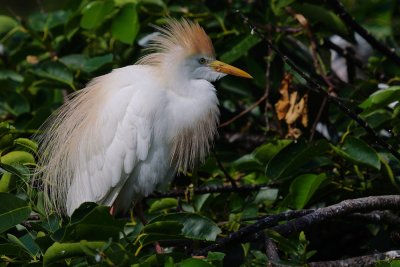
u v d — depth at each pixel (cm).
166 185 934
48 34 1123
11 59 1113
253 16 1064
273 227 724
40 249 680
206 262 621
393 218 817
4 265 693
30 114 1011
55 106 996
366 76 1175
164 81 876
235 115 1068
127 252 610
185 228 677
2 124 790
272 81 1035
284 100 941
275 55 1033
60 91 1094
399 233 824
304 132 1025
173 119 877
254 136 1055
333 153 873
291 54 1080
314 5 1001
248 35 1006
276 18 1064
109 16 1074
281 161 823
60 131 875
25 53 1110
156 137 862
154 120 853
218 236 830
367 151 818
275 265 662
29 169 796
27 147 819
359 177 865
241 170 919
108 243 604
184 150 910
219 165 878
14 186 767
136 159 849
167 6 1086
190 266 621
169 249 840
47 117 976
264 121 1072
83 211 632
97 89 873
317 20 1017
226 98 1089
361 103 903
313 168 866
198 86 895
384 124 892
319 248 941
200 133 905
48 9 1489
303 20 1010
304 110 928
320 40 1049
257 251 722
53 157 865
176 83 880
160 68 883
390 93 819
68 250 624
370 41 985
